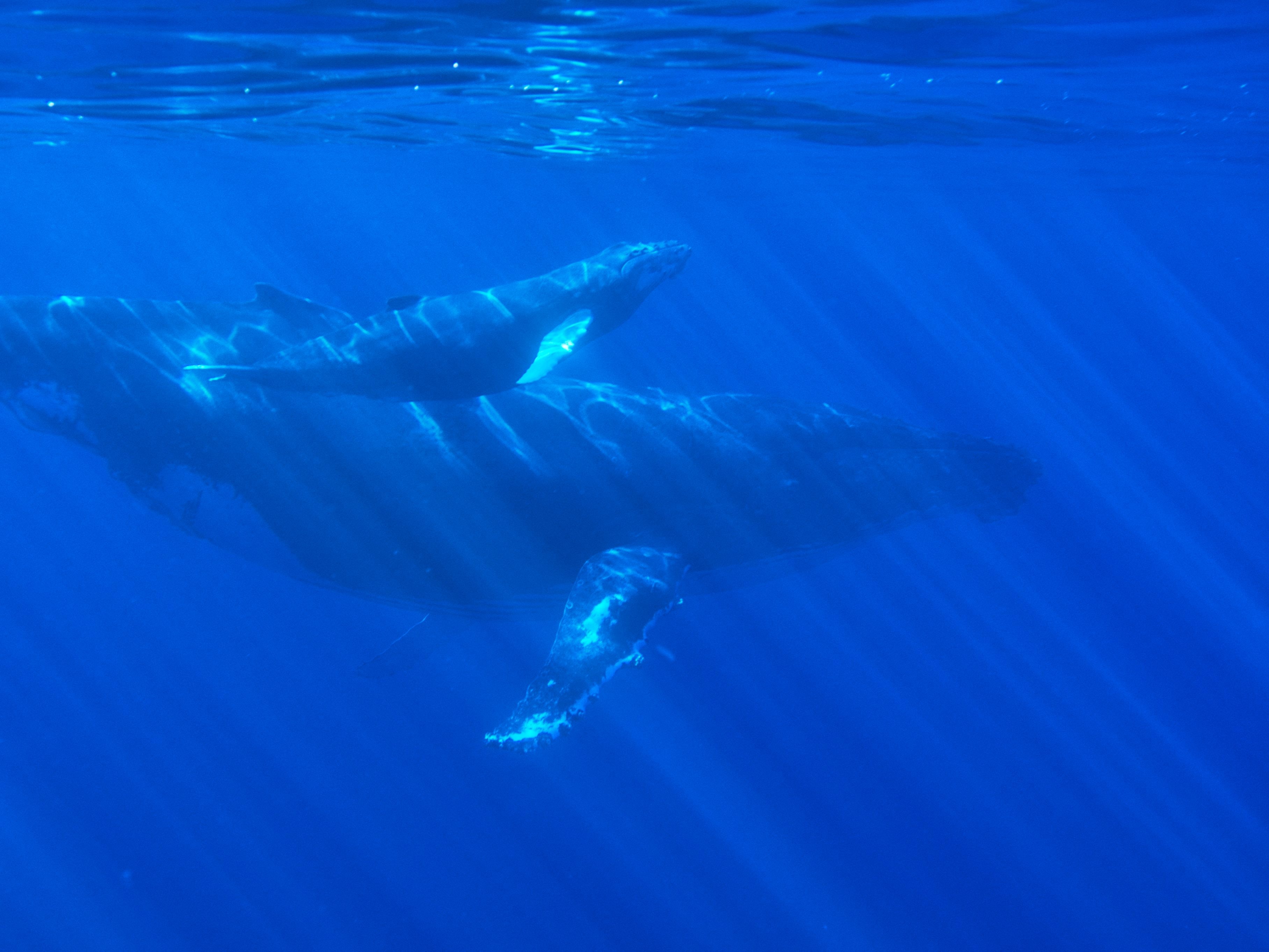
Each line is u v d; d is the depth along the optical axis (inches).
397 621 958.4
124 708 876.0
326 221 3361.2
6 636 1011.9
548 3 457.7
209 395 338.3
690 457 396.5
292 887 685.9
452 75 639.1
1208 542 1378.0
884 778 794.8
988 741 854.5
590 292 338.3
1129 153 1126.4
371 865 704.4
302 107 792.3
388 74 635.5
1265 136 935.0
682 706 841.5
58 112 826.2
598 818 743.1
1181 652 1043.3
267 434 344.2
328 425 345.1
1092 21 497.0
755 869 706.2
